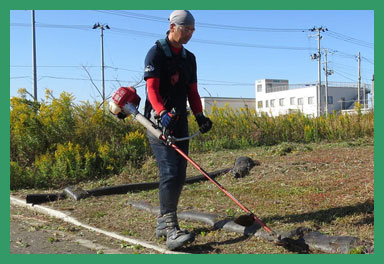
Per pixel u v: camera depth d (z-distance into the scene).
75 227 4.96
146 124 4.15
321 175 6.61
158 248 4.07
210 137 10.70
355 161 7.54
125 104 4.36
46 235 4.66
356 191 5.46
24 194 6.75
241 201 5.42
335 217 4.51
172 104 4.25
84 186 7.22
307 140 11.21
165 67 4.15
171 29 4.16
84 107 9.06
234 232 4.33
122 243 4.28
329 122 11.88
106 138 8.88
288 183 6.27
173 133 4.25
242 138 10.68
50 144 8.38
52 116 8.60
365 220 4.36
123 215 5.27
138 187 6.70
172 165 4.20
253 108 12.35
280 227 4.27
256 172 7.20
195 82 4.46
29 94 9.23
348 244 3.69
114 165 7.92
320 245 3.76
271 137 11.21
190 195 5.95
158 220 4.36
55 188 7.18
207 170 7.96
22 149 8.23
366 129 11.62
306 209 4.86
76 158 7.62
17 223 5.23
